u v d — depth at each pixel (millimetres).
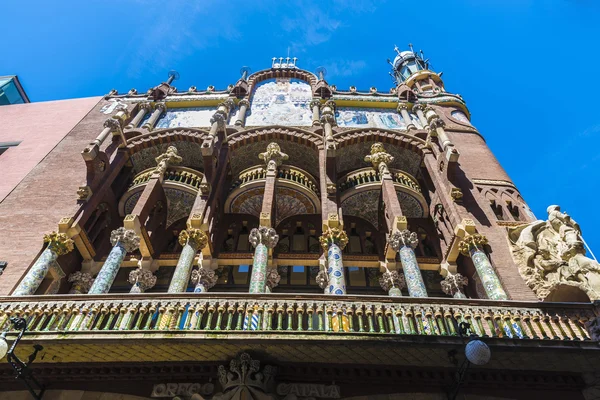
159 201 18219
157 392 10008
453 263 16141
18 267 13961
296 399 9727
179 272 13734
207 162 17484
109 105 24094
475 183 17891
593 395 10328
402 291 16359
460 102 23906
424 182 19391
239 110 22328
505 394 10266
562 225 13992
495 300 10773
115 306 10500
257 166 18891
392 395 10094
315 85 24641
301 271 17812
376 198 18609
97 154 17484
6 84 30297
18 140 21469
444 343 9453
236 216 18969
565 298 12781
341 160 20359
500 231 15406
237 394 9289
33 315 10508
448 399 10055
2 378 10445
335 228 15133
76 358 10109
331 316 10266
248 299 10516
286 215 19188
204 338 9445
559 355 9789
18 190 17531
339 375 10242
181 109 23531
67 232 15305
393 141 19969
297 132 19984
